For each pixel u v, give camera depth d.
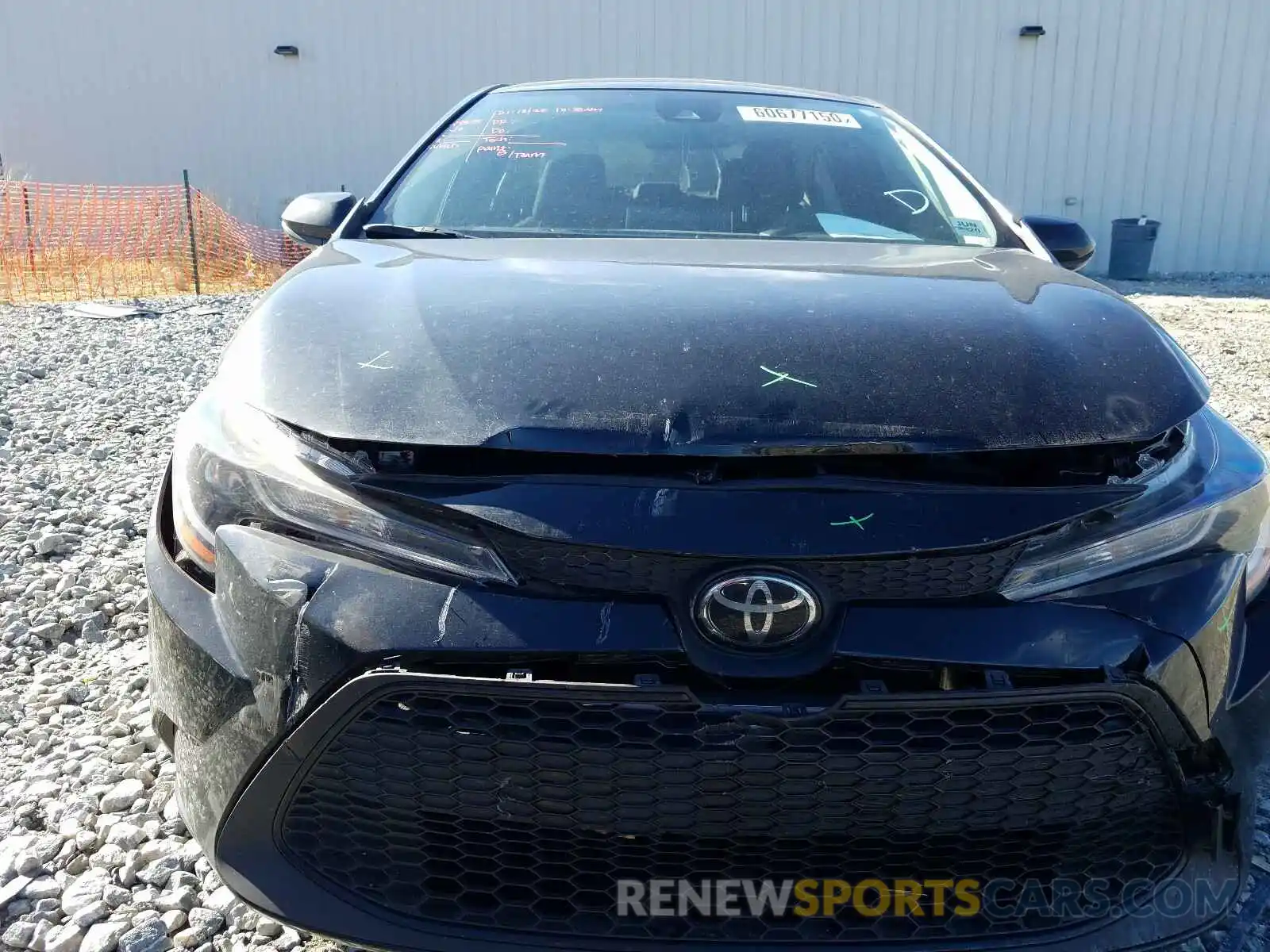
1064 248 2.59
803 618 1.39
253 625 1.49
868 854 1.48
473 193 2.66
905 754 1.41
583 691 1.36
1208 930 1.54
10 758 2.35
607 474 1.46
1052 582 1.46
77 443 4.77
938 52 16.08
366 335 1.69
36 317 7.97
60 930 1.84
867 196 2.70
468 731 1.41
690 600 1.40
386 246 2.27
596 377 1.55
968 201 2.75
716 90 3.12
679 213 2.60
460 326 1.69
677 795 1.42
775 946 1.46
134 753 2.36
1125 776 1.49
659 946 1.46
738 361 1.58
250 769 1.49
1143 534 1.51
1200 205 16.55
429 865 1.50
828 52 16.09
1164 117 16.25
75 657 2.82
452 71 16.45
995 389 1.57
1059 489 1.48
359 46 16.48
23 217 11.64
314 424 1.52
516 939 1.47
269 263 12.72
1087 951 1.49
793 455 1.45
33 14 16.77
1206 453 1.70
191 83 16.86
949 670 1.43
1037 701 1.40
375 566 1.46
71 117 17.09
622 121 2.93
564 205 2.61
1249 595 1.62
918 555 1.41
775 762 1.41
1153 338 1.82
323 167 16.94
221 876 1.52
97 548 3.50
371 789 1.46
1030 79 16.16
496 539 1.44
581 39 16.19
